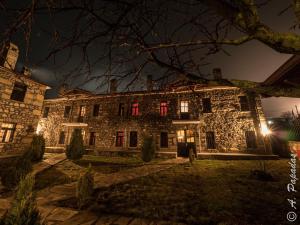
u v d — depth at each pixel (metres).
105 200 5.29
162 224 3.82
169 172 9.55
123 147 17.33
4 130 11.23
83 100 20.36
